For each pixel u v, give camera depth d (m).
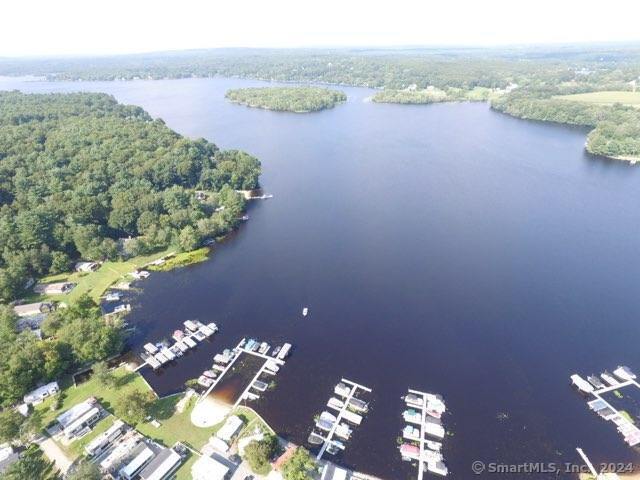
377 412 132.25
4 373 134.12
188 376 147.75
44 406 134.50
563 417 130.12
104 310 183.38
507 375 145.88
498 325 168.50
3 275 184.62
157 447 119.88
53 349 144.62
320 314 178.12
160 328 172.12
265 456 111.94
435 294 188.25
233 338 165.75
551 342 159.25
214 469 111.44
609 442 122.19
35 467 114.00
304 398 137.62
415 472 114.31
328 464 114.31
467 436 124.62
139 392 133.00
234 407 134.12
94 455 117.75
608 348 155.75
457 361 152.00
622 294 184.25
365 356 155.25
